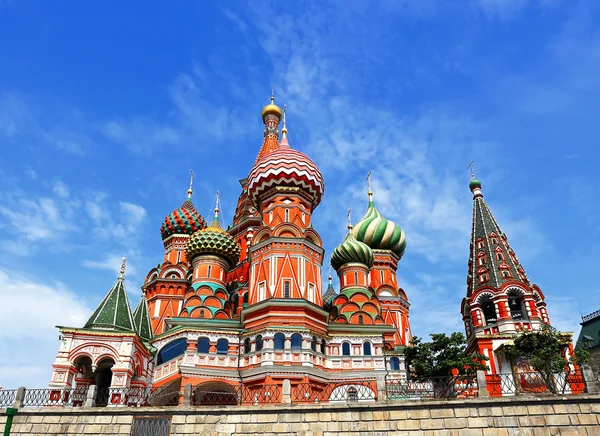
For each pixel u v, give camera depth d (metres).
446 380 30.58
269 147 65.62
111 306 36.03
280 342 37.94
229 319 41.62
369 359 40.53
